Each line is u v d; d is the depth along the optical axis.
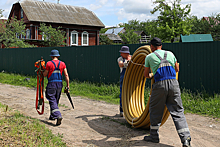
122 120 5.52
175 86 3.66
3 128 4.02
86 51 11.77
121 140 4.14
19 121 4.52
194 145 3.89
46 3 33.16
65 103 7.62
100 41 41.75
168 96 3.70
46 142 3.80
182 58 8.27
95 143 4.02
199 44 7.84
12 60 16.78
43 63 5.04
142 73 5.43
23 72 15.95
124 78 5.38
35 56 15.01
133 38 51.50
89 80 11.70
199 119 5.68
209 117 5.84
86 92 9.97
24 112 5.90
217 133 4.55
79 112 6.26
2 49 17.55
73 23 31.38
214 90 7.55
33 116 5.57
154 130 3.89
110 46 10.71
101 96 9.12
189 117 5.91
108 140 4.16
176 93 3.67
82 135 4.41
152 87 3.84
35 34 29.00
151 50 4.08
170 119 5.61
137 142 3.98
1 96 8.32
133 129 4.79
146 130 4.70
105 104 7.62
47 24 29.75
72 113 6.12
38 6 31.80
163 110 3.82
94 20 34.59
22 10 31.81
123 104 5.30
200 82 7.86
